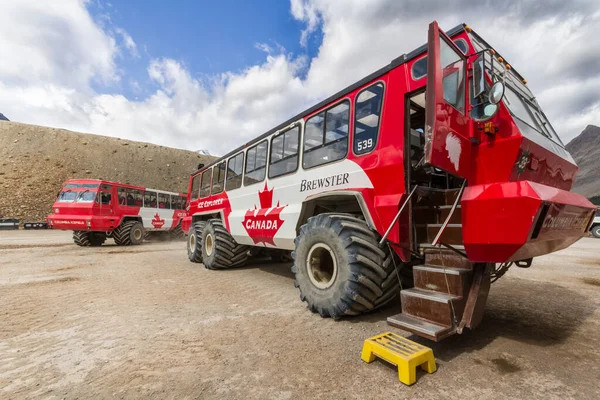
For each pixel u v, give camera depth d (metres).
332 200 4.28
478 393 1.99
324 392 2.01
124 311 3.88
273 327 3.26
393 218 3.06
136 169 54.75
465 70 2.67
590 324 3.34
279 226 4.91
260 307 4.05
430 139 2.20
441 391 2.02
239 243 6.71
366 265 3.22
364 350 2.47
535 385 2.09
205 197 8.53
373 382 2.13
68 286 5.36
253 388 2.07
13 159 46.19
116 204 13.52
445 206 2.96
